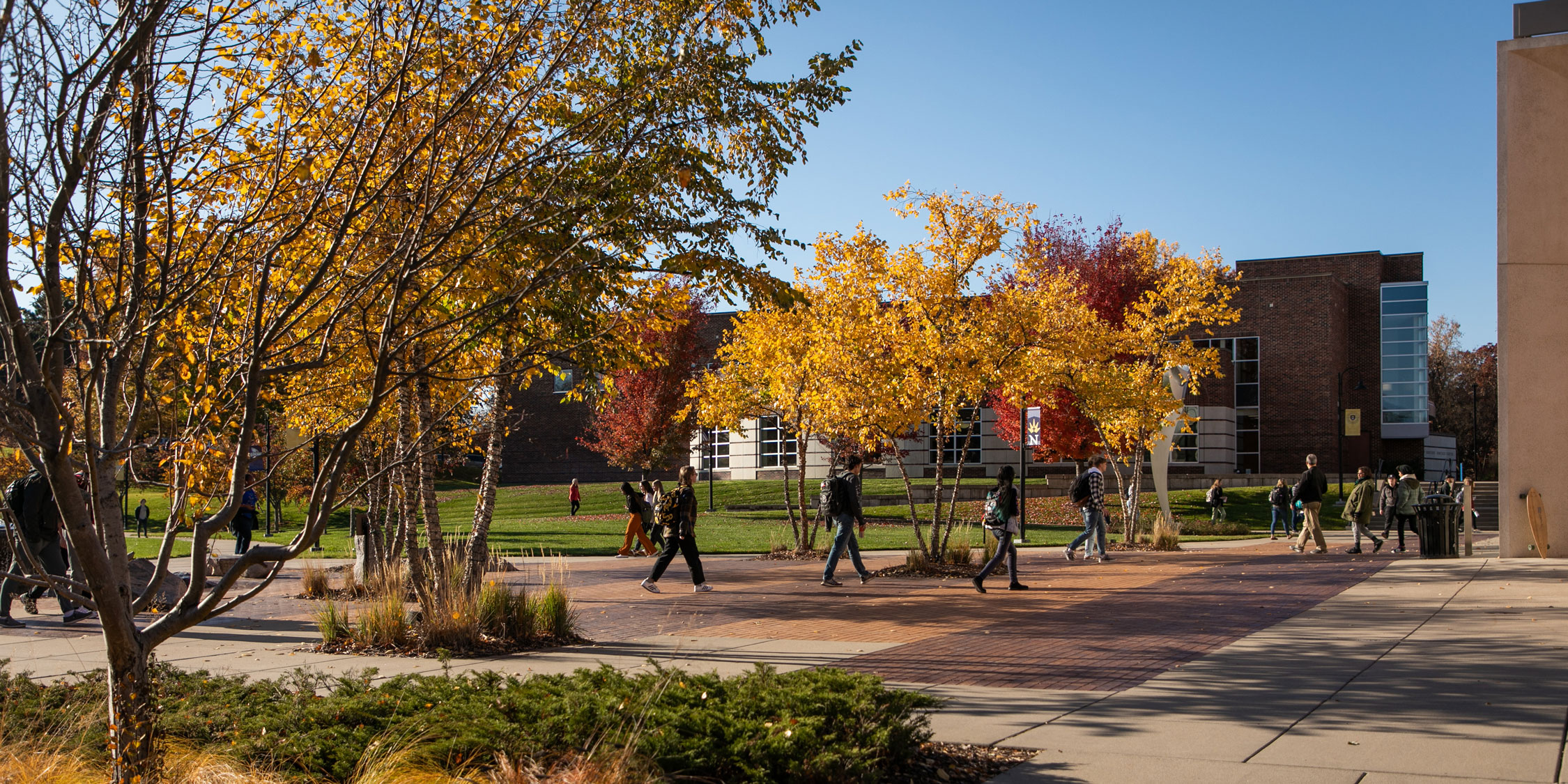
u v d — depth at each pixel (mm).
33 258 4051
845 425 18016
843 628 10516
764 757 4594
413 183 6168
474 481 62156
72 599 4363
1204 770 4953
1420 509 17703
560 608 9875
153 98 4293
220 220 4930
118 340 4371
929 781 4875
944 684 7340
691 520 14383
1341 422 43469
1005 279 23625
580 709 5004
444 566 10227
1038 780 4867
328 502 4520
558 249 6395
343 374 7520
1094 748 5441
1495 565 15453
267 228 4926
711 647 9258
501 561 18938
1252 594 12805
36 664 8641
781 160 8086
